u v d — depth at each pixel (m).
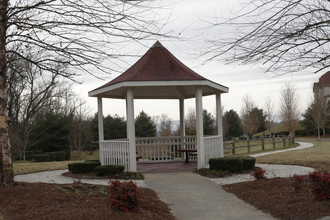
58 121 27.59
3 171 6.31
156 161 13.33
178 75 10.29
